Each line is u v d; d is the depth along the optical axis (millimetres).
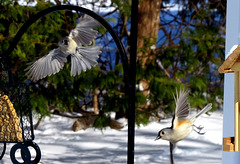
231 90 3041
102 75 6961
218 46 7723
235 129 2430
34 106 6684
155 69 7363
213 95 8078
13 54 6391
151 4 7863
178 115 2273
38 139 6410
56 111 7539
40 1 6828
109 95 7398
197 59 7633
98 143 6055
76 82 7023
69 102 7047
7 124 3090
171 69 8422
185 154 5219
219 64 7805
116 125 7098
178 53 7602
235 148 2438
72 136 6637
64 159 5113
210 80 8164
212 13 8477
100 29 7086
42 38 6852
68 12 7086
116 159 5125
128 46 8211
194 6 8211
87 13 3080
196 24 8055
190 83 7602
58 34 6891
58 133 6914
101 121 6875
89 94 7766
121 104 6953
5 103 3078
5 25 6844
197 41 7590
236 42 2910
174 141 2252
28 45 6512
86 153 5461
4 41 6441
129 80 3121
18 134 3086
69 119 7949
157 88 7098
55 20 6762
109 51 7859
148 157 5117
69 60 6676
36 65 2672
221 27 8508
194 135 6137
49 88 6965
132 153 3139
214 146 5586
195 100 7250
